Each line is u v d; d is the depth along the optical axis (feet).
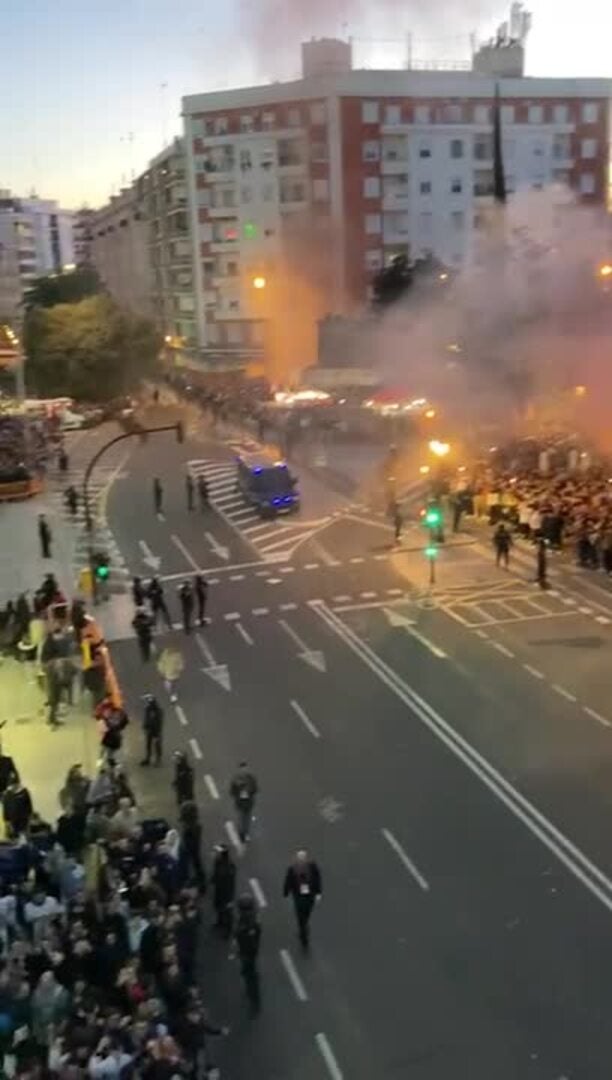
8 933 56.59
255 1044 53.98
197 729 91.35
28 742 88.63
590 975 57.98
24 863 61.98
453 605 120.26
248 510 170.30
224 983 58.65
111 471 208.95
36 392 321.11
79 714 94.22
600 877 67.10
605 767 81.20
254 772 82.99
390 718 92.07
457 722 90.48
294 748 87.04
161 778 82.38
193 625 117.70
